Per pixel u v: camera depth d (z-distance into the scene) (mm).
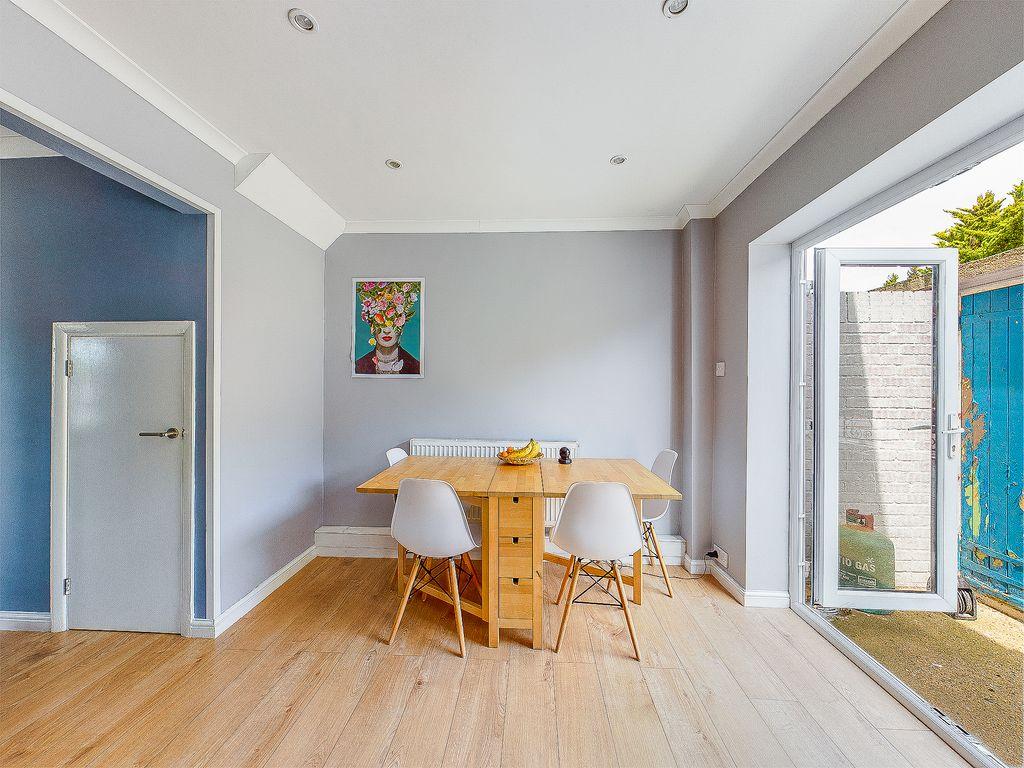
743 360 2709
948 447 2275
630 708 1771
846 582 2473
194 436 2275
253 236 2592
